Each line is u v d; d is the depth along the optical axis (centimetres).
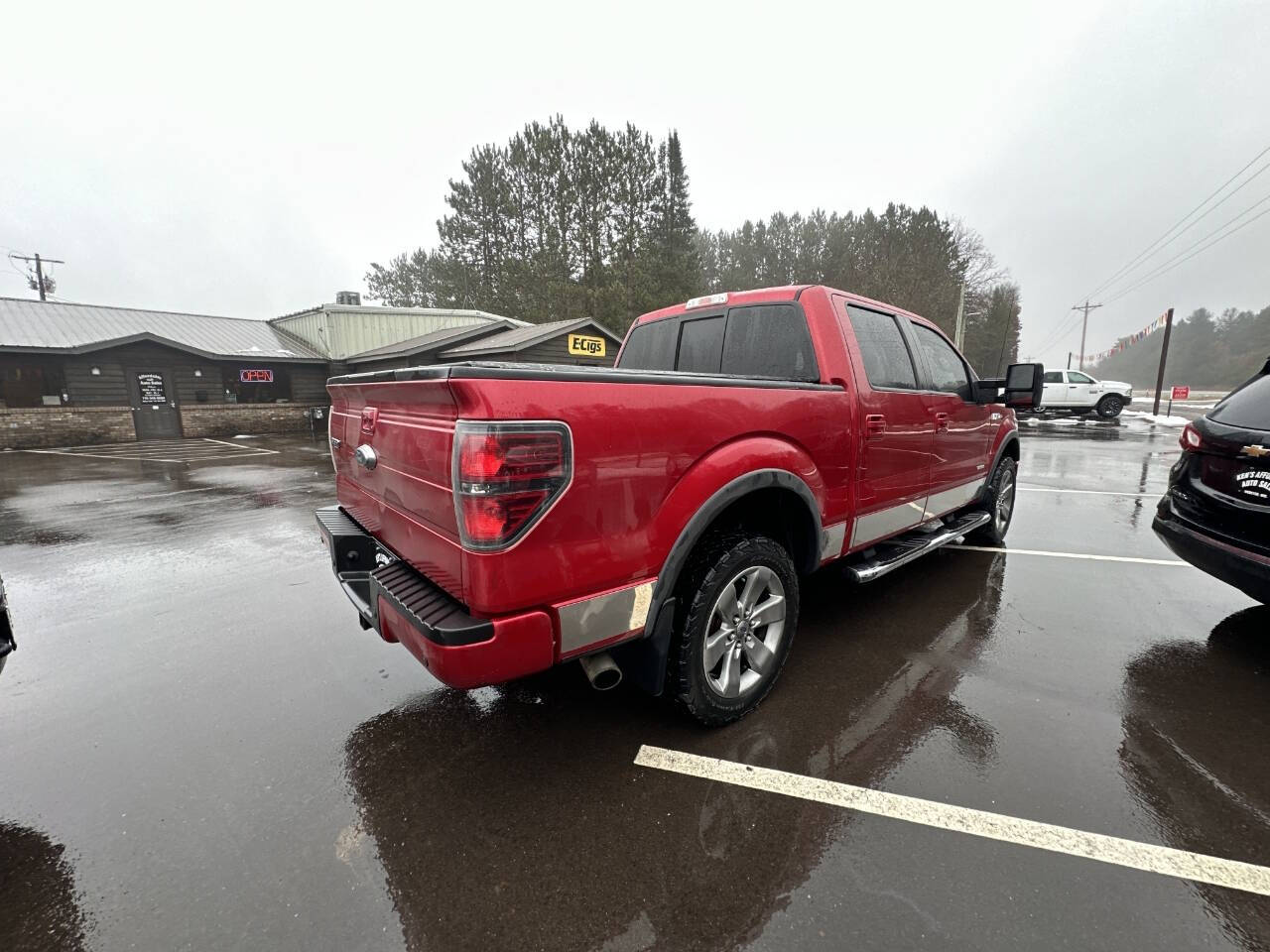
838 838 187
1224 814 194
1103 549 512
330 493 831
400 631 193
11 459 1282
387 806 205
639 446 195
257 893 170
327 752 237
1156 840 183
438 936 155
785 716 256
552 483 173
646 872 175
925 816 195
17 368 1515
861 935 153
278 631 355
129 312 2022
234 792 213
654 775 219
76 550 535
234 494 827
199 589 429
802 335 293
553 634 183
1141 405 3528
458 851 184
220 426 1845
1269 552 293
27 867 180
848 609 378
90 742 245
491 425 162
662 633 214
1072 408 2152
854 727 248
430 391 174
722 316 335
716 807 202
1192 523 331
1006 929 153
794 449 253
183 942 154
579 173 2933
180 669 306
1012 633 340
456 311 2238
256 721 259
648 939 154
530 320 2884
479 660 169
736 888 169
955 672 294
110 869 179
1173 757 225
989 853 179
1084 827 189
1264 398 309
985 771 218
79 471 1074
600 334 1912
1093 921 156
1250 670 293
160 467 1127
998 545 522
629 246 2933
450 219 3181
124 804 208
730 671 246
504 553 168
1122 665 299
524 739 243
